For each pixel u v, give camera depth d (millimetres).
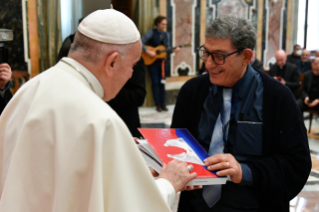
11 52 4141
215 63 1519
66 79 1123
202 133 1703
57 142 1025
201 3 8633
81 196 1016
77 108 1055
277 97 1569
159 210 1099
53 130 1048
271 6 9930
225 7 9062
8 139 1178
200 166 1407
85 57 1156
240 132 1582
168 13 8141
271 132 1565
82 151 1012
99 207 963
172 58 8406
